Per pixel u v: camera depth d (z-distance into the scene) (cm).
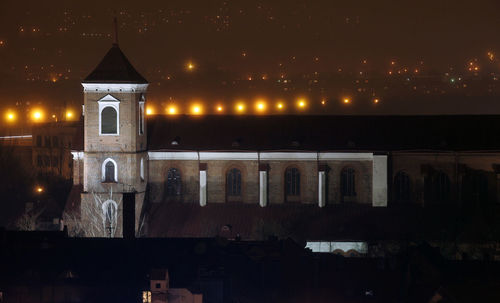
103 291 15425
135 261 16350
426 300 15688
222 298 15350
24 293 15425
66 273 15812
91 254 16638
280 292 16625
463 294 14662
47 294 15450
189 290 15225
